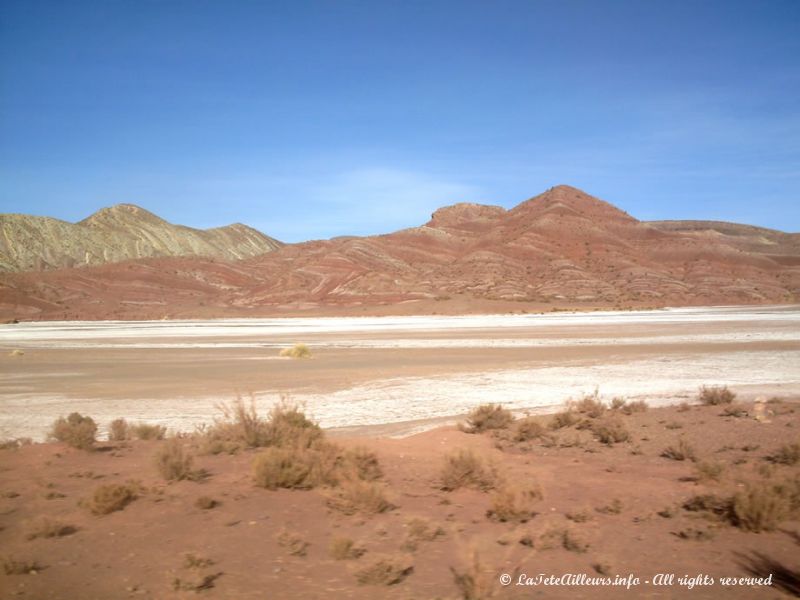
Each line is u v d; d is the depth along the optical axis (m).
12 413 22.22
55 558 7.66
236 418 15.79
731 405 19.61
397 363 37.31
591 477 11.70
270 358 42.47
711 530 8.41
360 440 15.73
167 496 10.24
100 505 9.36
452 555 7.60
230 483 11.14
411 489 10.84
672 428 16.72
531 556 7.55
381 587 6.70
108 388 28.48
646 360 36.38
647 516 9.08
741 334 56.38
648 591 6.61
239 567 7.30
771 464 12.44
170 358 44.06
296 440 13.86
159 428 17.25
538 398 23.70
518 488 10.20
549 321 90.00
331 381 29.47
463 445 15.05
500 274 170.00
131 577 7.07
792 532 8.45
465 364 36.03
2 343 65.38
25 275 163.88
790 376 28.33
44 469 12.58
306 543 8.09
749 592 6.61
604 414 19.00
